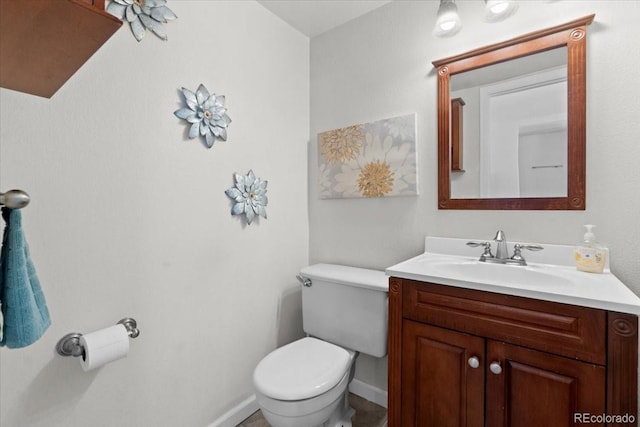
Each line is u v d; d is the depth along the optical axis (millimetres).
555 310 910
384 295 1459
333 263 1959
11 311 614
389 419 1228
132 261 1207
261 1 1688
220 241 1524
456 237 1514
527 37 1311
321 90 2004
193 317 1414
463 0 1483
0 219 869
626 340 817
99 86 1110
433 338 1125
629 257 1140
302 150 2014
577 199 1224
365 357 1801
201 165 1439
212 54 1475
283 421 1171
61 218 1029
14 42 660
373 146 1746
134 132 1206
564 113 1255
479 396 1032
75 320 1060
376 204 1772
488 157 1423
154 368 1276
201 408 1446
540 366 933
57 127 1018
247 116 1648
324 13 1800
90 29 628
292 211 1944
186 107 1370
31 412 973
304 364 1352
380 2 1714
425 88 1598
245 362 1654
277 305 1842
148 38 1245
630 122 1134
